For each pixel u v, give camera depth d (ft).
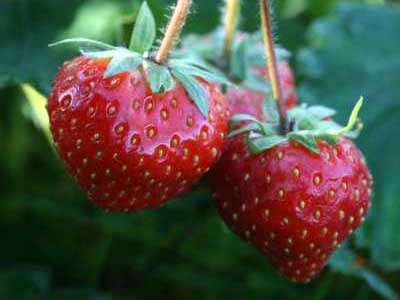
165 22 0.64
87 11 0.76
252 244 0.53
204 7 0.84
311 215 0.50
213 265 0.90
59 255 0.92
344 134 0.52
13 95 0.90
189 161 0.48
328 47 0.88
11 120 0.91
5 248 0.91
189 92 0.48
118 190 0.49
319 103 0.85
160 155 0.48
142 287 0.91
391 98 0.85
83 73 0.48
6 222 0.93
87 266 0.91
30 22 0.76
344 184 0.51
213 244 0.90
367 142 0.83
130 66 0.47
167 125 0.48
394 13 0.91
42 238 0.93
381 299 0.88
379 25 0.90
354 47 0.88
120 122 0.47
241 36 0.62
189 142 0.48
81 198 0.93
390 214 0.79
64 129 0.48
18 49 0.74
